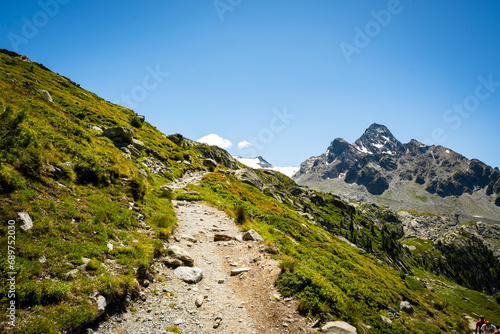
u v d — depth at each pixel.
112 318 8.80
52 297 7.97
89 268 9.87
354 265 33.09
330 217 159.00
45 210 11.33
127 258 11.66
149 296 10.57
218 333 9.56
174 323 9.53
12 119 13.48
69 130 21.33
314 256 24.77
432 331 25.77
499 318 74.75
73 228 11.62
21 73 56.50
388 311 20.34
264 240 20.98
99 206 14.65
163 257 13.79
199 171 57.28
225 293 12.60
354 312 12.45
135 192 20.02
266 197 65.31
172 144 70.12
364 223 183.50
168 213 20.70
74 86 79.88
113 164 21.30
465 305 82.50
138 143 43.62
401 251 182.25
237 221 25.73
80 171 16.88
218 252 17.72
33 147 14.37
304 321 10.77
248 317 10.87
